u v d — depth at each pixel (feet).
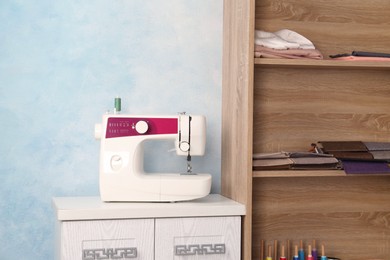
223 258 8.36
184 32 9.86
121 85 9.64
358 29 10.04
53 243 9.42
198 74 9.91
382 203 10.09
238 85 9.05
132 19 9.67
